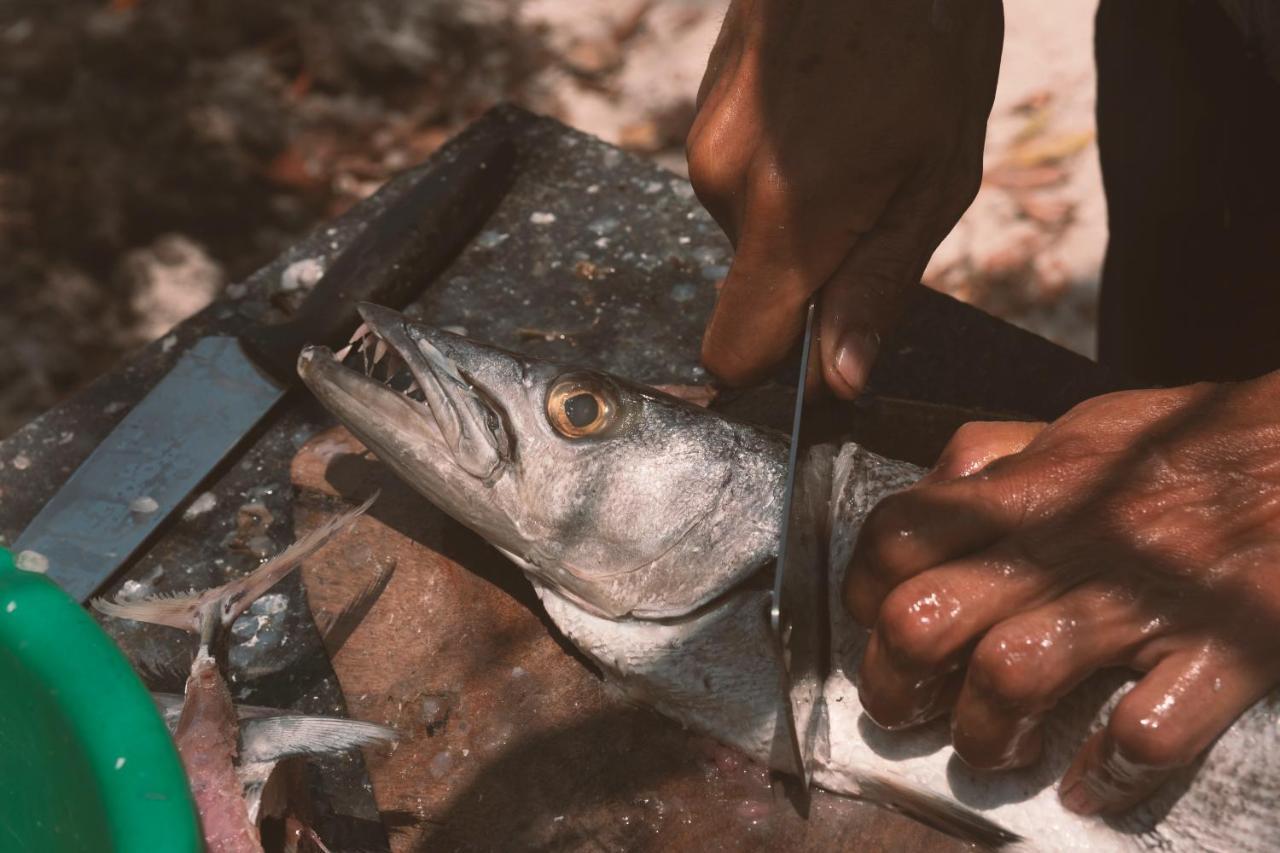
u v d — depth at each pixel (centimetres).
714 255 75
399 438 62
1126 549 52
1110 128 78
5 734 46
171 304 111
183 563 65
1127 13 75
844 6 56
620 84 130
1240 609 50
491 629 62
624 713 60
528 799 58
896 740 57
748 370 59
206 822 51
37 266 113
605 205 77
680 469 60
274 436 68
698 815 58
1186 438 54
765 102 56
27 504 67
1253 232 73
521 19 136
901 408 67
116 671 44
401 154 124
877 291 57
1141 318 80
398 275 71
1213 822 53
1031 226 119
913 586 52
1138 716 50
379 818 57
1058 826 55
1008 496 53
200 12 133
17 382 106
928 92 55
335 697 61
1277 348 75
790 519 57
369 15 134
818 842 57
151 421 67
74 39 130
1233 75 71
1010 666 50
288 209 119
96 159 121
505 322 73
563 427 61
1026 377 70
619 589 60
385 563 64
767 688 58
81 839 44
